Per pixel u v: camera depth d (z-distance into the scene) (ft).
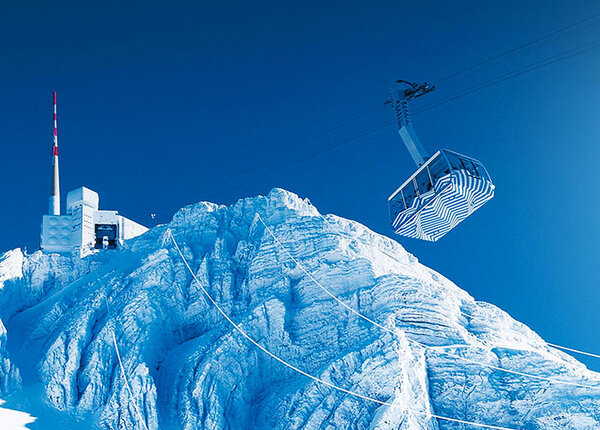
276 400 440.45
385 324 466.29
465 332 478.59
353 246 572.92
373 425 386.93
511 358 442.91
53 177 508.94
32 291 627.87
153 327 502.79
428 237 218.59
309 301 513.45
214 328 507.71
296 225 575.38
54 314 547.90
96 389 447.83
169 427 421.18
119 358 471.21
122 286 548.72
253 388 458.91
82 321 500.74
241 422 432.66
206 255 577.84
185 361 467.93
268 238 568.41
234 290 544.21
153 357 480.64
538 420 403.95
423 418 400.47
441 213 209.26
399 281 495.82
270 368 469.98
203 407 432.66
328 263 539.29
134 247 641.81
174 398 441.68
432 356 443.32
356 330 472.44
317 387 424.05
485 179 203.41
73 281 635.25
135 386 429.79
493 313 531.91
